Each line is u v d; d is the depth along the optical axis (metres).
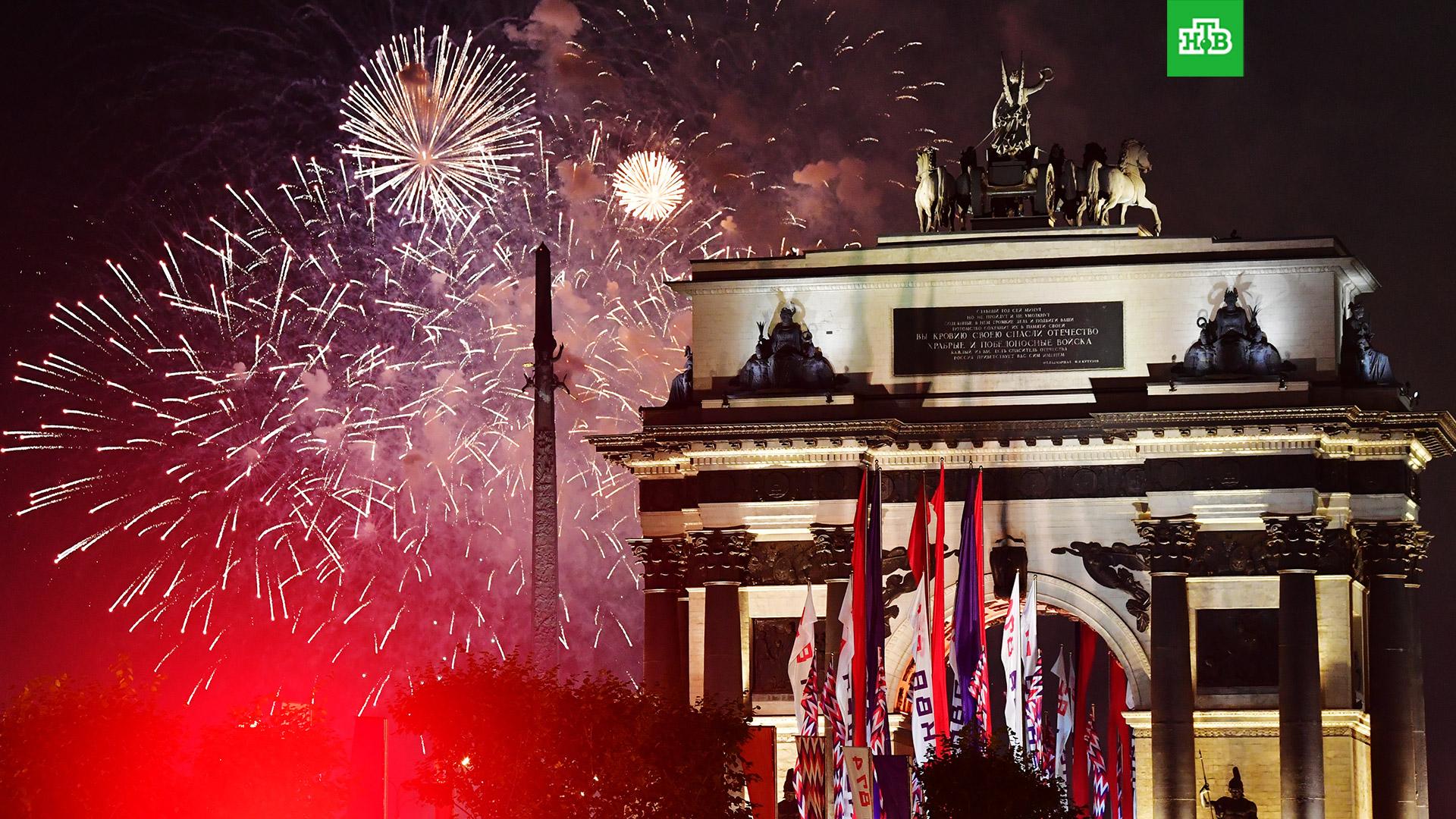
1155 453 136.62
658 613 147.25
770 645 142.00
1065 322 141.75
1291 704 132.62
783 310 143.25
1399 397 137.38
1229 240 140.25
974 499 136.50
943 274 142.75
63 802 112.62
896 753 141.25
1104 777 140.00
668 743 112.88
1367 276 142.62
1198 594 137.38
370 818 110.81
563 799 111.19
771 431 139.50
